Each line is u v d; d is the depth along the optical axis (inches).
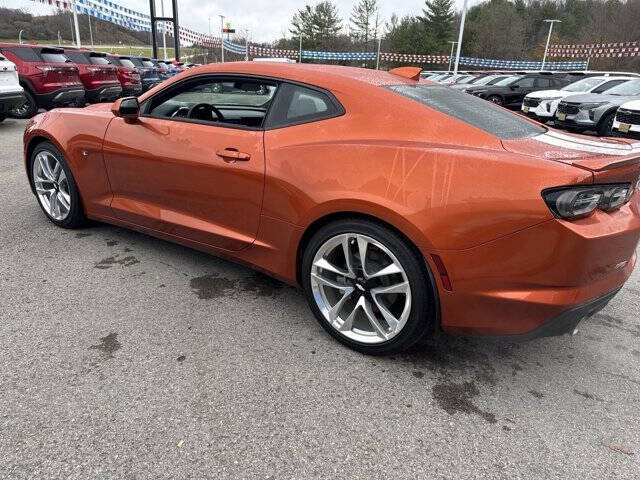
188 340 96.3
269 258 104.0
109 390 80.6
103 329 98.4
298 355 93.6
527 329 79.4
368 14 2721.5
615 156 77.9
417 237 79.9
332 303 98.3
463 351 98.7
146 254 136.0
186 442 70.8
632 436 77.3
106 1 862.5
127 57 658.8
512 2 2719.0
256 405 79.3
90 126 132.0
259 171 98.6
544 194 72.6
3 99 328.5
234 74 108.6
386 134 89.3
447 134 86.8
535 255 74.6
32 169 152.9
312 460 69.1
